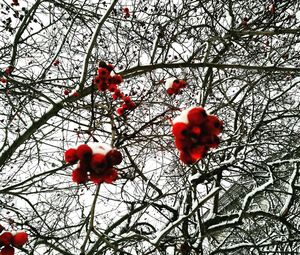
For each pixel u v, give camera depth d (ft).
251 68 15.49
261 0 19.95
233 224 17.71
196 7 17.66
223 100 21.57
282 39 18.89
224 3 19.19
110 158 5.42
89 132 9.82
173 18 17.80
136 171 14.11
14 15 18.37
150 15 17.56
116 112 13.50
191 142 5.24
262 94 22.26
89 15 17.95
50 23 18.84
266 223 24.43
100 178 5.47
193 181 17.29
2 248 7.37
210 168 20.15
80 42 20.47
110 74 11.75
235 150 21.67
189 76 21.33
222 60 21.74
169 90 13.83
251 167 24.77
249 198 17.47
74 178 5.41
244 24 17.62
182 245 14.78
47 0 17.40
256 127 21.52
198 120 5.10
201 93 18.01
